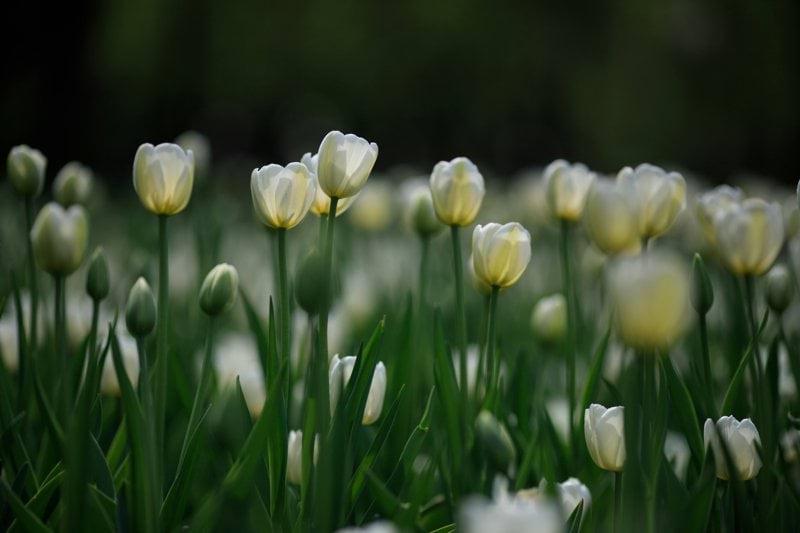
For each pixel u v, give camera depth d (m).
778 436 2.62
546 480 2.57
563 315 2.98
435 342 2.64
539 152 25.06
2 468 2.56
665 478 2.52
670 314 2.30
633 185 2.53
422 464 2.76
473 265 2.61
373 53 21.94
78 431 2.38
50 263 2.63
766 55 22.08
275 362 2.52
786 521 2.54
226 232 6.29
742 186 6.75
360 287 3.63
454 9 22.06
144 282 2.50
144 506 2.43
